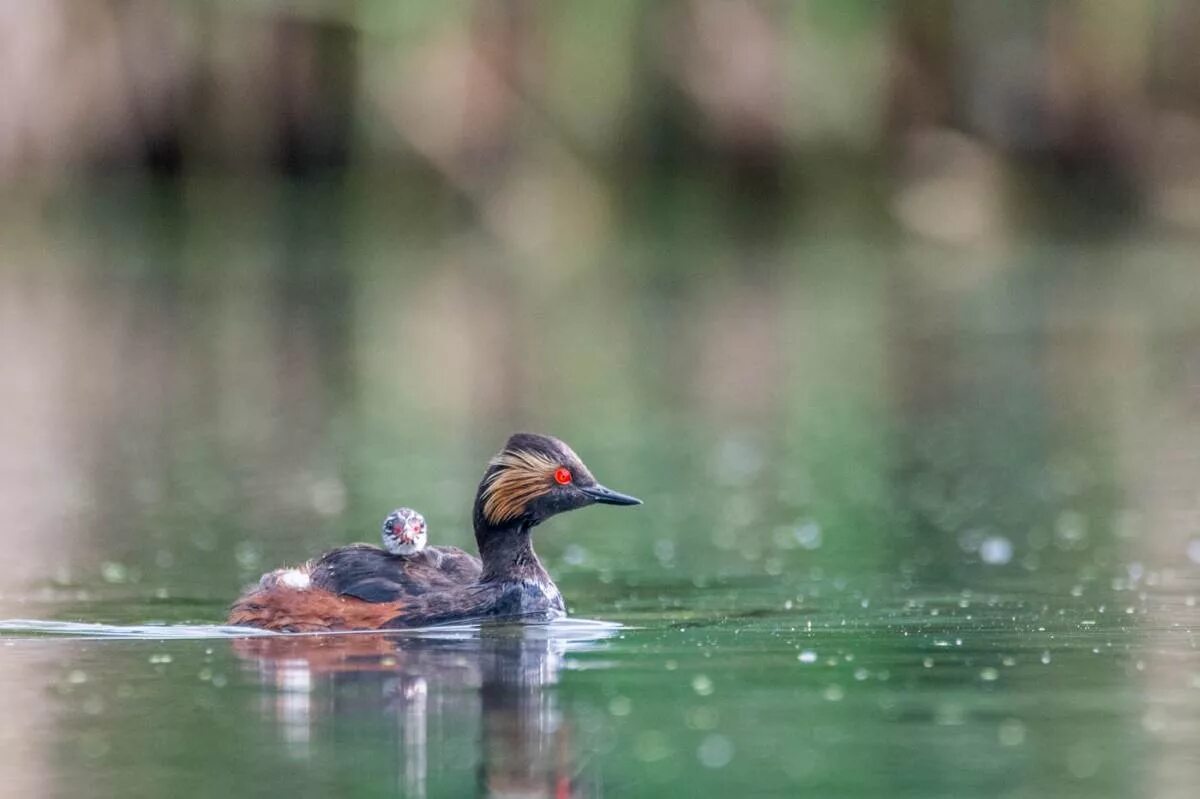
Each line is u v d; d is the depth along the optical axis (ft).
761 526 47.24
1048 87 126.11
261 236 118.73
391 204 118.83
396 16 113.29
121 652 32.07
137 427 65.51
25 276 106.32
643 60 119.85
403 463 57.72
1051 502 49.85
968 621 34.63
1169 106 128.16
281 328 91.09
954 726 26.55
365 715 27.25
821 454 59.16
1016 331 89.25
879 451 59.57
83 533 46.34
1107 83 126.41
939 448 60.03
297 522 47.83
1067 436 61.77
